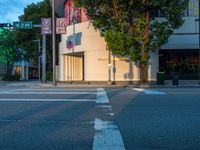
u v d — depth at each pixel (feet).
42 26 133.49
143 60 113.39
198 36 128.36
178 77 120.88
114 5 111.04
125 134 26.71
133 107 41.29
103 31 117.29
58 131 27.96
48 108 40.57
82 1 113.91
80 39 140.87
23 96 54.34
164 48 128.77
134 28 112.88
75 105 43.09
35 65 325.42
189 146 23.40
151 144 23.84
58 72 164.04
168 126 29.78
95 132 27.43
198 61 130.82
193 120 32.58
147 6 112.37
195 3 128.77
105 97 52.65
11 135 26.63
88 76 136.46
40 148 22.82
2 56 237.66
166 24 113.29
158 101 47.09
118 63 131.34
